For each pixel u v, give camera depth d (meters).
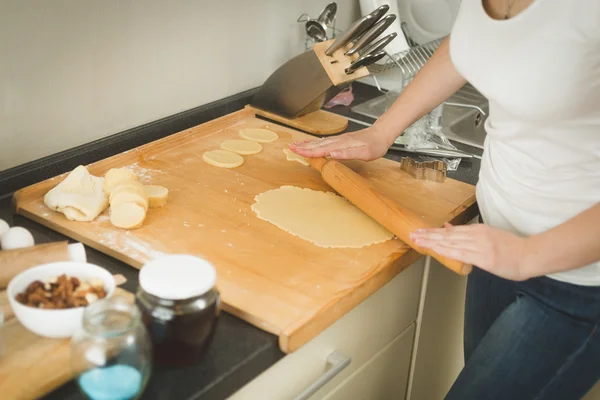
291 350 0.96
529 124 1.10
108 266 1.09
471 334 1.40
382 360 1.34
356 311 1.17
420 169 1.45
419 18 2.12
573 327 1.15
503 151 1.18
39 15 1.25
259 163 1.47
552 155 1.10
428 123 1.68
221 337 0.95
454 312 1.57
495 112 1.18
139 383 0.81
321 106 1.77
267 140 1.57
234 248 1.14
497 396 1.21
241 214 1.26
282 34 1.87
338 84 1.60
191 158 1.46
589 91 1.01
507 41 1.06
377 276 1.12
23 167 1.32
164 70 1.56
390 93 1.89
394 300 1.29
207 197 1.30
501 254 1.03
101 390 0.79
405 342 1.41
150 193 1.25
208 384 0.86
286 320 0.97
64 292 0.90
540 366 1.18
